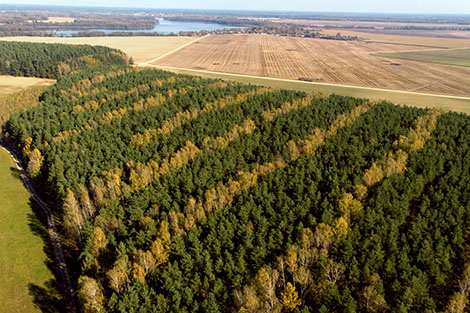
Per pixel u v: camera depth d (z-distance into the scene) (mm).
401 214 59594
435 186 67250
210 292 48656
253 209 62188
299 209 61500
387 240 54719
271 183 70625
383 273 49469
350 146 81562
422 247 51844
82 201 70062
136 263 53094
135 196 69375
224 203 66938
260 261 53812
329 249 54219
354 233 55156
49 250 68625
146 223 61094
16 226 74938
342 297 45219
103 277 55375
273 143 85938
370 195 67125
